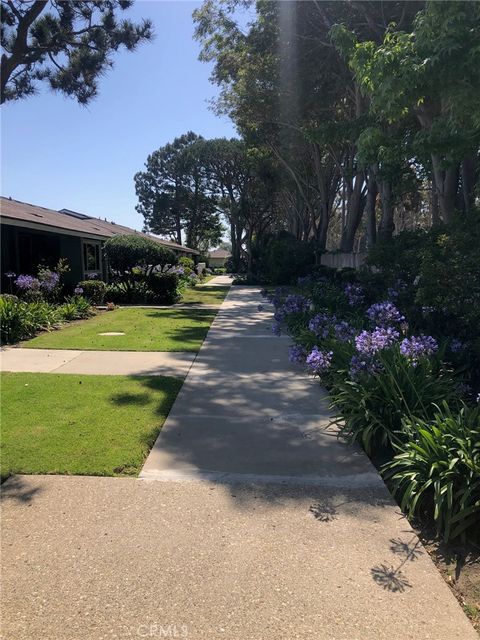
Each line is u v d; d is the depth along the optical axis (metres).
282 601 2.34
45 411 5.04
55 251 18.20
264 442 4.31
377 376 4.29
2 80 11.33
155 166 65.12
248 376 6.68
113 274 21.06
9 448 4.07
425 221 42.16
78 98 12.42
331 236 69.19
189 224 66.44
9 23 11.10
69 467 3.74
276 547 2.77
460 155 6.45
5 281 14.94
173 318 13.25
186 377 6.63
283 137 23.53
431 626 2.19
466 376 5.10
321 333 6.97
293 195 40.28
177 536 2.87
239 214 46.34
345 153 23.81
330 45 13.49
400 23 11.14
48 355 8.02
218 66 20.11
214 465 3.83
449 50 3.78
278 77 16.95
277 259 27.95
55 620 2.22
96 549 2.74
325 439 4.39
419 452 3.29
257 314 14.34
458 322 5.68
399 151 7.00
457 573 2.59
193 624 2.20
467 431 3.16
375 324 6.96
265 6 15.19
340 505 3.24
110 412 5.05
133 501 3.26
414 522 3.06
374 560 2.67
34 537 2.85
